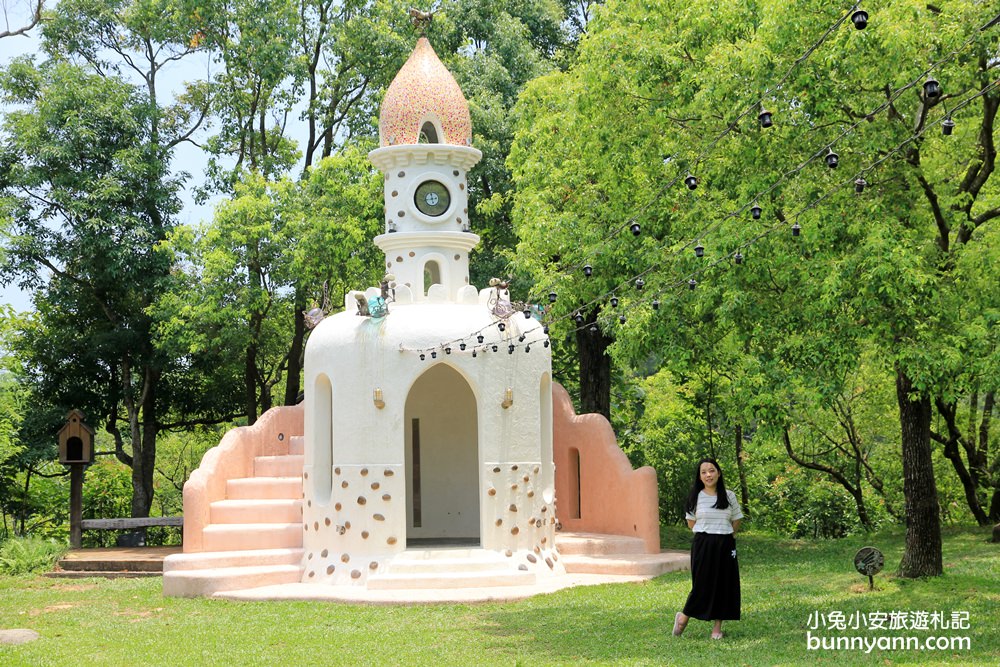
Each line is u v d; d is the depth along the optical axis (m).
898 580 13.79
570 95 17.78
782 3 12.20
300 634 11.81
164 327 24.45
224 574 15.01
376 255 24.75
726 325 14.02
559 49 28.91
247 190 24.66
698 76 14.18
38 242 25.14
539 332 16.11
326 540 15.36
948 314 12.49
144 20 27.08
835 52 12.08
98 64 27.70
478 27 26.70
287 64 25.91
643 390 27.80
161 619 13.17
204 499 17.12
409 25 26.28
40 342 26.39
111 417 27.44
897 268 11.73
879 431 23.66
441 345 15.05
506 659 10.20
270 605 13.91
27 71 26.00
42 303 26.62
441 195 16.31
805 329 13.23
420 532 18.28
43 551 18.73
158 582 16.77
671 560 16.11
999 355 11.94
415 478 18.34
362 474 15.01
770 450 24.41
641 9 16.66
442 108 16.50
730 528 10.67
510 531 15.19
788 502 25.89
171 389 27.94
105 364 26.98
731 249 13.12
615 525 18.14
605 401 22.27
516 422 15.45
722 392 24.28
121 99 25.47
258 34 25.84
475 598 13.64
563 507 19.34
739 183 13.76
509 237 25.12
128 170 25.00
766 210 13.42
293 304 25.59
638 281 16.52
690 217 15.01
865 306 12.06
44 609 14.31
